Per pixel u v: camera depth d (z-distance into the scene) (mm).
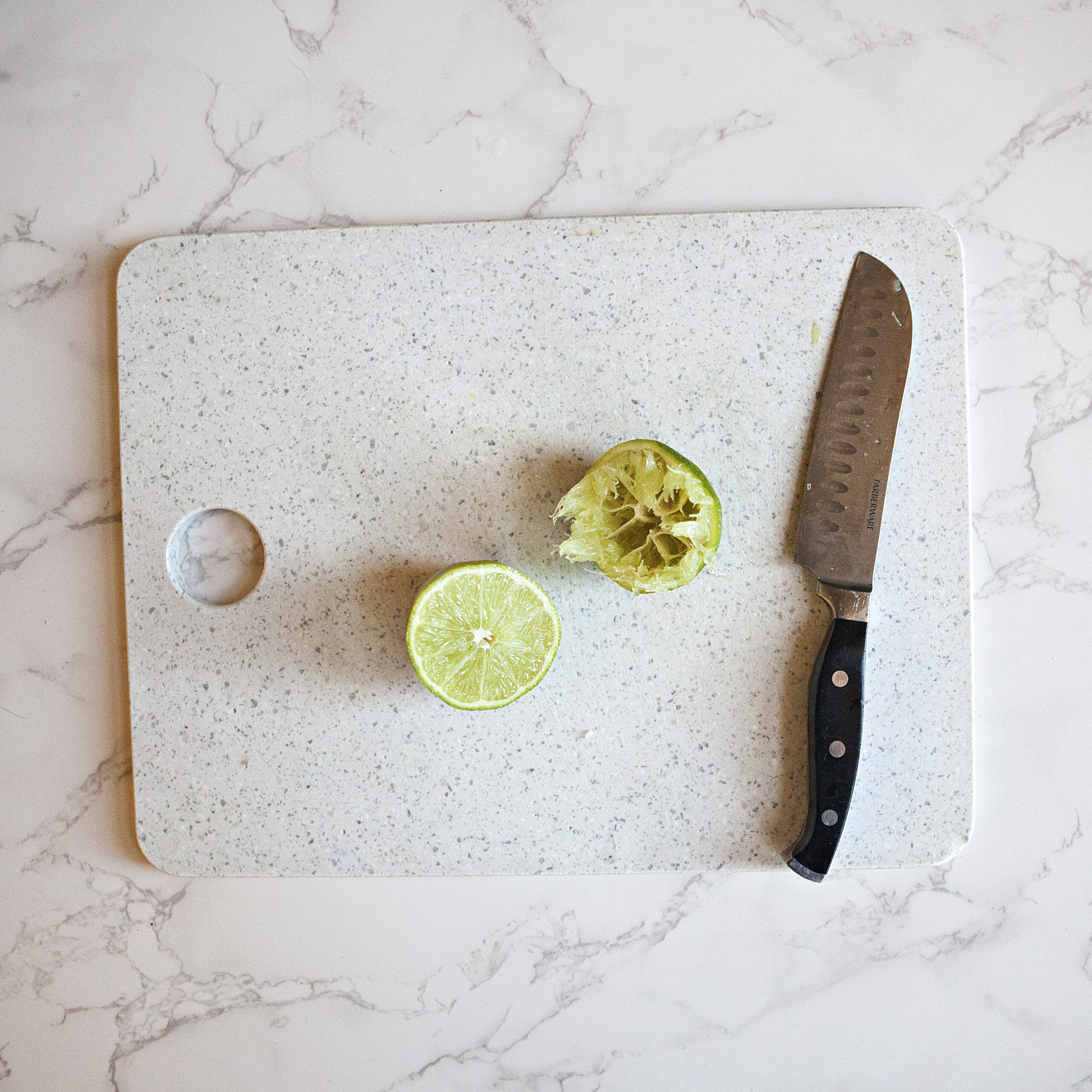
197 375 547
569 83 552
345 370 545
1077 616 550
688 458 542
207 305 546
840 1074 558
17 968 563
